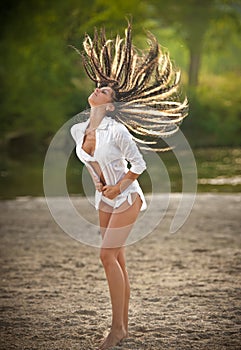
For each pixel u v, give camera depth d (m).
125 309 8.86
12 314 10.13
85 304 10.64
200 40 59.12
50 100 47.09
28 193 25.44
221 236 16.20
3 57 47.47
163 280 12.13
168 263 13.56
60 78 48.16
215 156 39.75
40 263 13.74
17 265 13.59
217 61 72.81
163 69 8.87
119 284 8.57
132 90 8.73
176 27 59.47
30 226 17.75
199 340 8.80
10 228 17.55
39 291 11.52
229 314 9.91
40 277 12.57
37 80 47.47
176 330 9.19
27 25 48.44
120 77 8.79
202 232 16.69
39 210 20.19
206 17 58.41
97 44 9.00
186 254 14.35
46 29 48.78
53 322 9.70
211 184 27.67
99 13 47.91
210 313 9.96
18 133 44.91
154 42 8.89
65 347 8.67
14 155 41.31
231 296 10.94
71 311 10.23
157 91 8.80
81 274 12.77
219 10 58.56
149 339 8.83
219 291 11.27
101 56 8.85
